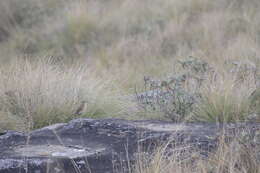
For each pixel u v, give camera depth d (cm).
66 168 1463
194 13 4491
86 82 2414
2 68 2472
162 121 1961
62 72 2531
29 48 4397
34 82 2253
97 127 1789
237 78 2303
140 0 4778
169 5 4600
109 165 1489
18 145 1644
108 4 4838
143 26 4375
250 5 4434
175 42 4112
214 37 3931
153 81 2247
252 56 3073
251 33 3881
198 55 3584
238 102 2069
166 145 1490
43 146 1625
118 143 1647
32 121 2056
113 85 2731
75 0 4881
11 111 2164
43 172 1443
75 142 1666
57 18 4706
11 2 4928
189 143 1609
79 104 2227
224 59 3131
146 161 1419
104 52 4066
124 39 4241
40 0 4975
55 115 2152
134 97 2438
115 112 2289
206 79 2277
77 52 4247
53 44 4375
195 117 2081
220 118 2038
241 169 1409
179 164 1384
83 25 4456
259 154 1460
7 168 1452
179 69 3098
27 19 4816
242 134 1534
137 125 1836
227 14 4281
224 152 1449
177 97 2122
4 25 4775
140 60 3891
